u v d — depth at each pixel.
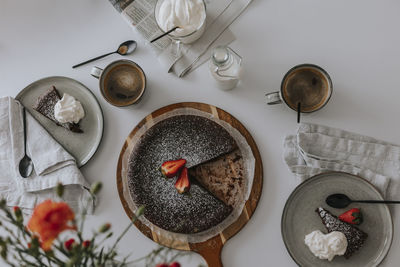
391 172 0.95
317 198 0.95
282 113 0.99
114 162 1.02
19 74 1.06
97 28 1.05
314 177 0.95
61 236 1.00
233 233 0.97
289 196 0.95
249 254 0.97
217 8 1.01
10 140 1.02
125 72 1.01
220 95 1.01
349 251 0.93
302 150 0.96
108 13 1.04
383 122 0.97
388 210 0.93
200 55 1.01
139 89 1.01
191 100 1.02
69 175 0.99
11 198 1.01
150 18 1.02
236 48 1.01
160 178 0.99
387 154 0.95
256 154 0.98
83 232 1.00
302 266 0.94
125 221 1.00
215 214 0.96
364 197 0.94
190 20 0.96
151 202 0.98
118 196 1.01
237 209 0.97
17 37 1.06
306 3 1.00
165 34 0.94
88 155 1.01
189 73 1.02
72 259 0.63
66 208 0.57
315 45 1.00
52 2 1.05
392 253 0.94
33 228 0.56
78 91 1.03
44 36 1.05
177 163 0.96
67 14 1.05
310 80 0.96
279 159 0.98
